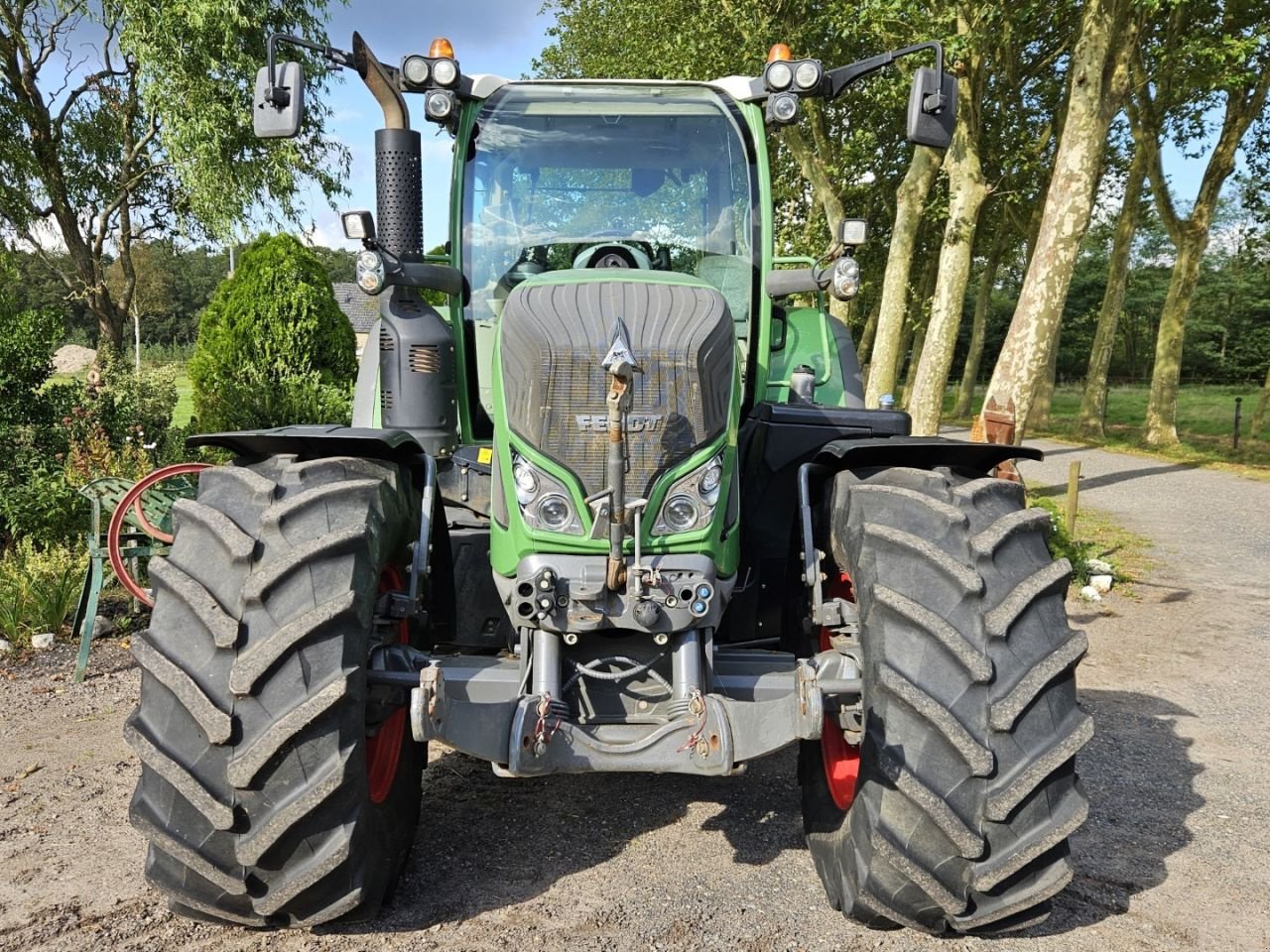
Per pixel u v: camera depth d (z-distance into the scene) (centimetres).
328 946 301
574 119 430
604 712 322
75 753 468
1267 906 343
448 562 374
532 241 425
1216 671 671
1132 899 346
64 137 2022
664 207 430
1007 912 291
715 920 318
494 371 336
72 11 1822
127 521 648
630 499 304
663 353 311
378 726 312
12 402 849
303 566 280
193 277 7531
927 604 287
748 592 392
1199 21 2123
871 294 2830
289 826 269
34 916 319
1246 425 3172
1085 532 1296
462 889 338
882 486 314
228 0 1573
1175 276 2450
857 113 2092
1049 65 2170
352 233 364
